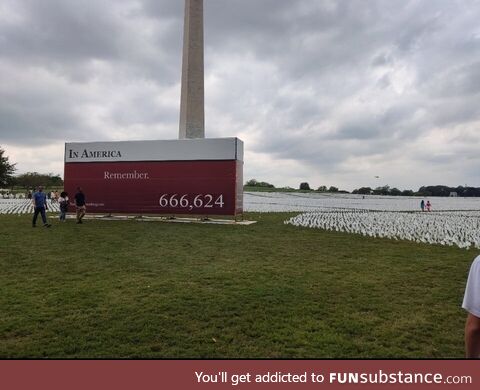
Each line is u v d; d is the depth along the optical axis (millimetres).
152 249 12586
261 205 49312
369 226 19234
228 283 8297
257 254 12000
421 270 9922
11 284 8172
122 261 10609
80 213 20812
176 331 5574
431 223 21812
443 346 5184
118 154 23734
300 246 13773
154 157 23219
